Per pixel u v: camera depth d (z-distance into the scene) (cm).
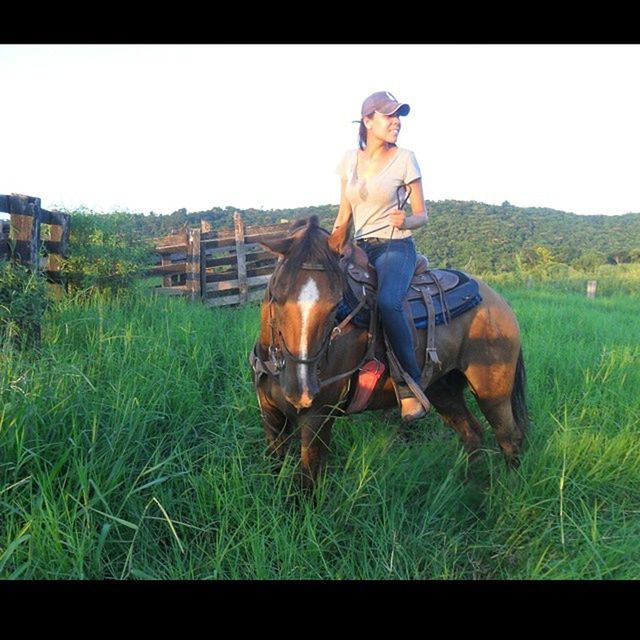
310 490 343
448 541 342
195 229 1107
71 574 271
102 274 781
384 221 367
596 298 1711
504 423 416
